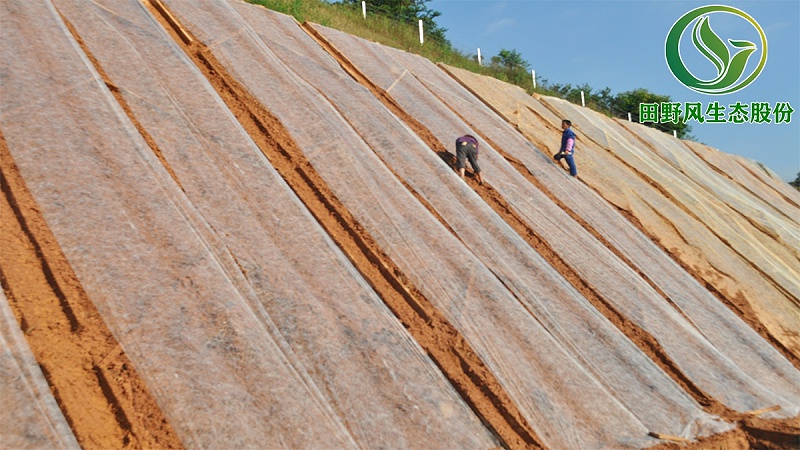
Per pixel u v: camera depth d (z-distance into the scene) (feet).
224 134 26.63
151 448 14.06
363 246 25.13
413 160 33.47
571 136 43.24
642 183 50.42
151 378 15.42
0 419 13.05
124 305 16.88
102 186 20.24
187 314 17.53
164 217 20.51
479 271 26.81
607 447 20.63
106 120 23.11
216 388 15.94
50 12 27.25
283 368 17.60
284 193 25.43
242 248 21.18
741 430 24.75
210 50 32.58
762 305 39.86
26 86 22.33
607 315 29.45
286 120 30.35
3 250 16.74
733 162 81.76
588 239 35.65
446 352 21.89
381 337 20.88
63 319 15.92
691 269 39.75
